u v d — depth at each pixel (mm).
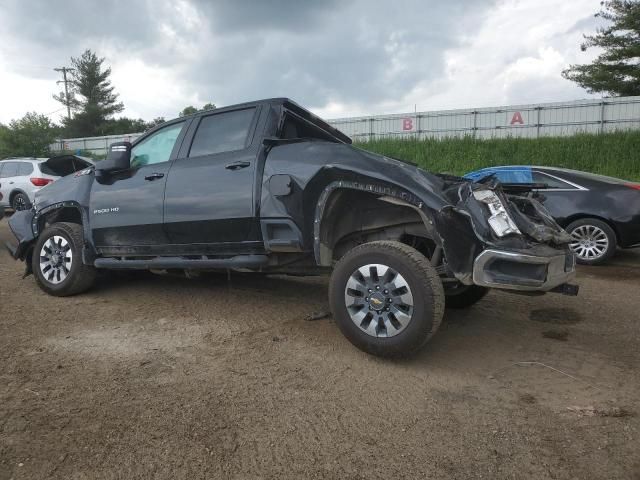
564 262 3736
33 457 2426
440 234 3420
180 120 4891
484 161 21594
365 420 2826
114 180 5039
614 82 29766
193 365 3555
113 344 3961
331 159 3846
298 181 3906
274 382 3291
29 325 4406
